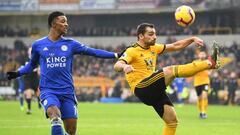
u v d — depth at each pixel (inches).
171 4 3363.7
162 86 721.0
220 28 3353.8
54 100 693.9
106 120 1486.2
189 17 759.7
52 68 714.8
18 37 3693.4
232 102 2613.2
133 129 1208.2
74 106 712.4
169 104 736.3
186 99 2689.5
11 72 741.3
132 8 3447.3
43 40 728.3
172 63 2938.0
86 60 3228.3
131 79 758.5
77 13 3555.6
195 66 679.7
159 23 3587.6
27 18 3811.5
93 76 3061.0
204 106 1596.9
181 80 2369.6
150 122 1416.1
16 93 2962.6
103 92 2940.5
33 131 1147.9
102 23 3705.7
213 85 2650.1
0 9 3661.4
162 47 776.9
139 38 765.3
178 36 3363.7
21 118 1524.4
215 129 1224.8
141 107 2207.2
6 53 3496.6
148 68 761.0
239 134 1119.0
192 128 1244.5
